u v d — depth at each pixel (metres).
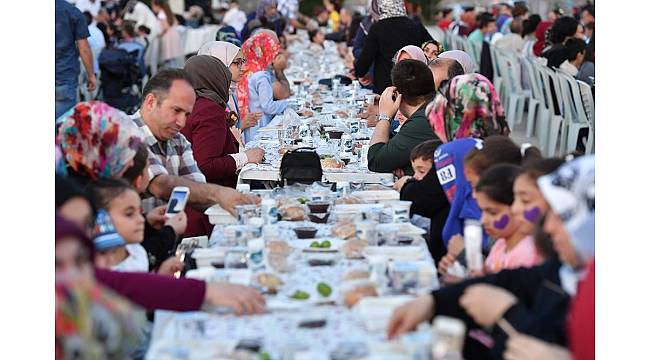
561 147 11.30
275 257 4.08
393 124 8.38
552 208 3.05
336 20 24.84
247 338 3.27
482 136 5.41
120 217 4.17
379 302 3.50
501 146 4.69
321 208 5.06
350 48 15.80
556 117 11.70
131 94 15.21
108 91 14.89
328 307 3.62
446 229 5.05
